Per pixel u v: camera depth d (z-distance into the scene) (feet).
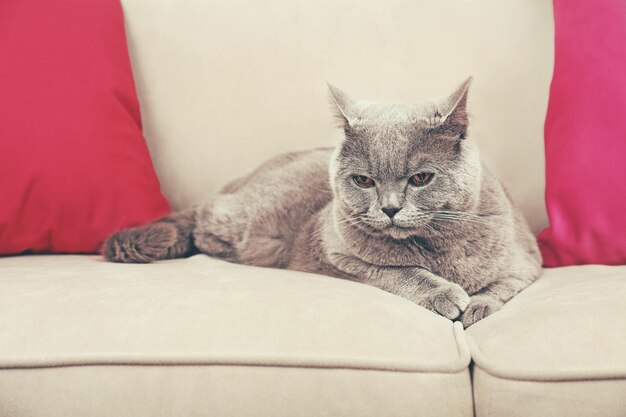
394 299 3.26
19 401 2.73
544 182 4.71
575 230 4.09
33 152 4.30
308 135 4.96
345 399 2.62
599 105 4.03
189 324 2.79
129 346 2.73
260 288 3.06
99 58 4.65
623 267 3.81
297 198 4.62
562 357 2.60
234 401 2.65
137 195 4.56
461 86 3.75
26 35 4.49
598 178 3.97
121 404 2.69
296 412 2.63
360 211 3.86
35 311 2.91
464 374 2.73
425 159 3.73
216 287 3.08
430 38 4.85
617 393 2.53
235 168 5.00
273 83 4.98
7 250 4.34
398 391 2.61
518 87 4.74
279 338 2.71
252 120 4.98
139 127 4.92
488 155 4.73
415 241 3.86
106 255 4.19
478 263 3.84
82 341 2.76
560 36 4.35
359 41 4.92
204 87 5.02
